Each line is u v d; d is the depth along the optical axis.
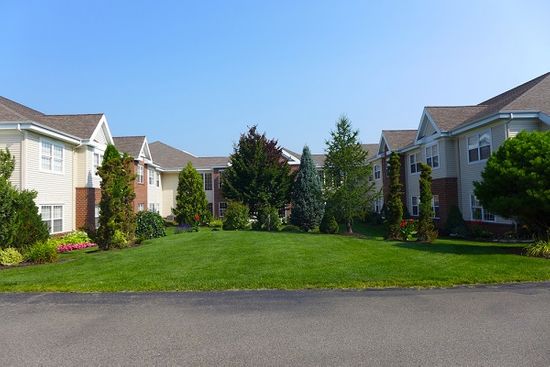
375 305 6.87
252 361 4.59
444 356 4.62
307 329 5.67
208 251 13.71
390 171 18.22
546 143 12.35
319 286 8.34
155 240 18.33
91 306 7.11
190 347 5.05
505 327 5.59
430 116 23.06
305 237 18.53
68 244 17.22
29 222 13.48
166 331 5.68
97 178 23.58
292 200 25.67
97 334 5.59
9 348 5.09
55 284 8.91
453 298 7.26
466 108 23.91
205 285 8.49
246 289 8.20
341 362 4.52
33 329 5.86
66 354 4.87
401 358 4.59
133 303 7.27
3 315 6.63
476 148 19.88
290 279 8.91
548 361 4.44
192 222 29.42
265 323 5.98
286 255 12.46
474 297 7.31
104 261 12.09
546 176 11.97
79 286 8.67
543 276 8.85
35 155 18.27
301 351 4.86
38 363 4.61
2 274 10.34
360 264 10.66
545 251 11.48
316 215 24.61
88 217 22.27
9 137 17.48
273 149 28.34
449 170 21.88
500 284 8.36
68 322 6.18
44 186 18.98
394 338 5.24
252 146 27.59
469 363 4.42
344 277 9.03
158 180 35.69
